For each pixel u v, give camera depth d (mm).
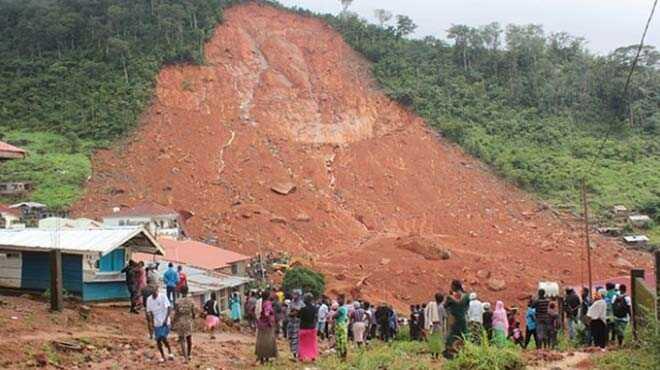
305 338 17406
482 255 63406
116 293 24984
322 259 60312
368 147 89375
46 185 70312
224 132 85812
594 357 15398
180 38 98438
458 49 116438
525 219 77625
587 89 112062
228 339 22812
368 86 102625
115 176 74312
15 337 16312
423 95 101750
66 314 20453
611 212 79125
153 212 58938
